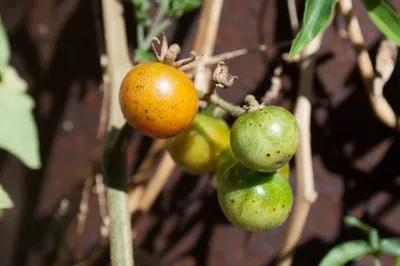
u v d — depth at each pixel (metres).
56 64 0.46
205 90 0.37
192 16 0.41
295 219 0.36
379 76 0.36
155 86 0.28
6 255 0.50
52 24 0.46
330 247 0.40
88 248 0.45
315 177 0.40
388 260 0.39
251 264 0.42
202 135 0.33
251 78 0.40
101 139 0.41
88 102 0.45
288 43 0.38
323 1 0.29
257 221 0.31
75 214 0.45
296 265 0.41
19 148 0.31
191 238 0.43
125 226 0.32
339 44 0.38
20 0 0.46
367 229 0.35
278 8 0.39
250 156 0.29
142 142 0.43
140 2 0.38
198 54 0.37
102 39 0.43
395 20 0.30
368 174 0.39
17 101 0.31
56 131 0.46
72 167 0.46
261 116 0.29
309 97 0.36
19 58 0.47
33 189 0.48
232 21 0.40
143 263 0.43
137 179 0.40
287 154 0.29
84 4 0.44
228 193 0.31
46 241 0.48
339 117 0.39
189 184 0.43
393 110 0.38
